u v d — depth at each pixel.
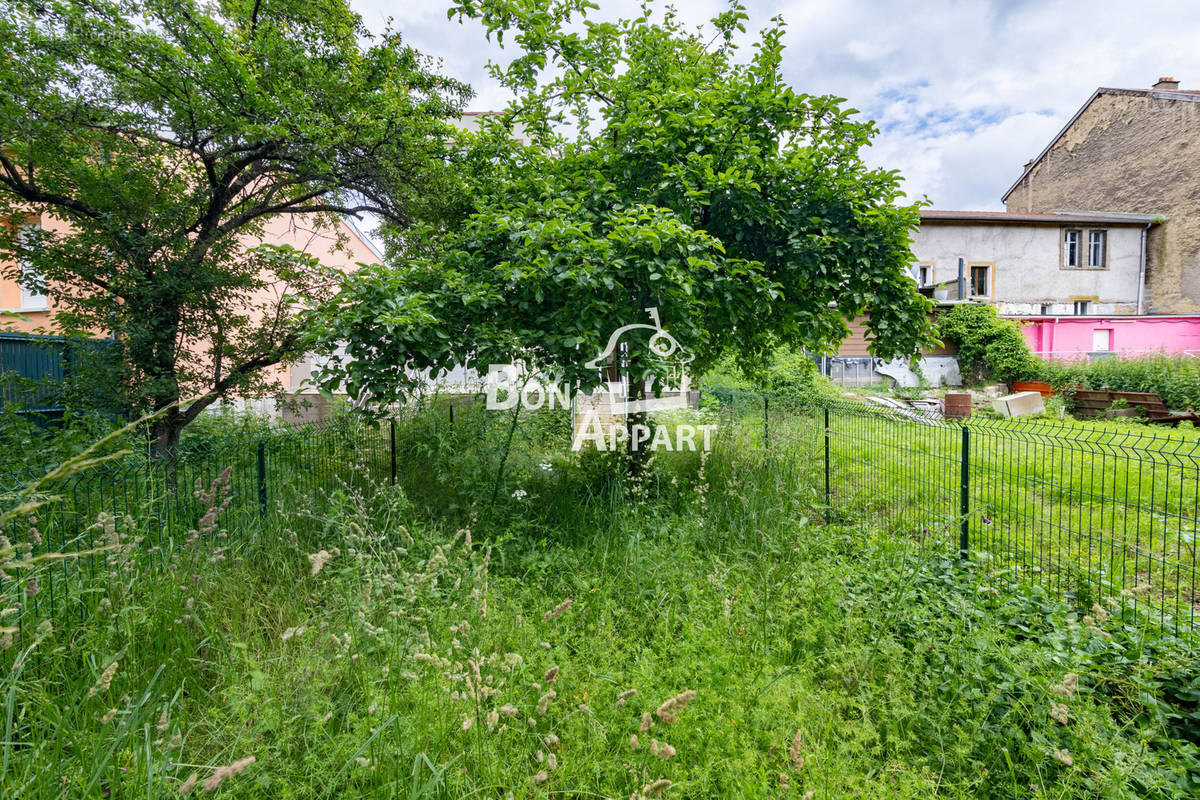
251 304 6.15
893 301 5.23
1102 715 2.07
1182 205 20.20
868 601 2.96
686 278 4.11
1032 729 2.05
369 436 5.09
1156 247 21.14
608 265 4.01
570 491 4.76
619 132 5.15
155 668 2.30
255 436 4.86
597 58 5.41
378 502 4.03
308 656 2.28
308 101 5.25
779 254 4.93
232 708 2.00
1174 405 12.16
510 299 4.41
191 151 5.52
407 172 5.97
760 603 2.95
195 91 4.96
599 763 1.86
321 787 1.76
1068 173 23.91
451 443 4.89
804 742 1.96
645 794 1.54
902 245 5.09
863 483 5.31
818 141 5.11
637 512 4.11
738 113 4.95
